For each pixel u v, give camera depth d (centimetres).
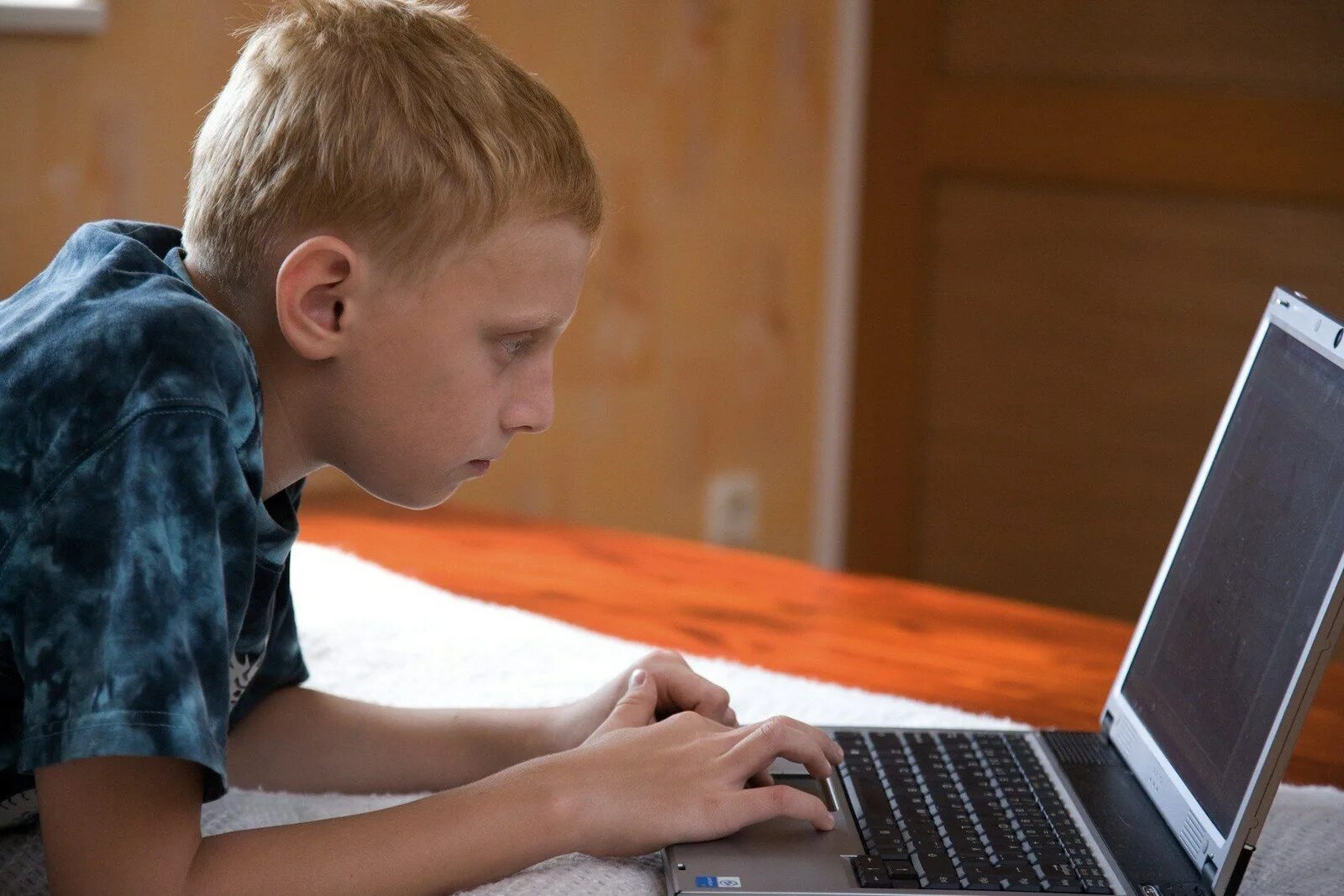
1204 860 75
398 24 77
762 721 84
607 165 249
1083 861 76
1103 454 271
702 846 76
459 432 77
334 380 76
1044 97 262
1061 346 271
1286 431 82
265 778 93
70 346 68
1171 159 254
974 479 284
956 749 92
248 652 83
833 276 280
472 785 76
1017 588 284
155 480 65
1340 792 96
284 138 73
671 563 146
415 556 146
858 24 270
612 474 263
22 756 64
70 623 65
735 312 271
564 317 78
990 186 271
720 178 263
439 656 114
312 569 136
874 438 286
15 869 80
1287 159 243
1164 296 260
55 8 177
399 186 71
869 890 72
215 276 77
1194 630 87
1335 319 81
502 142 73
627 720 86
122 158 188
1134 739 90
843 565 291
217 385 68
